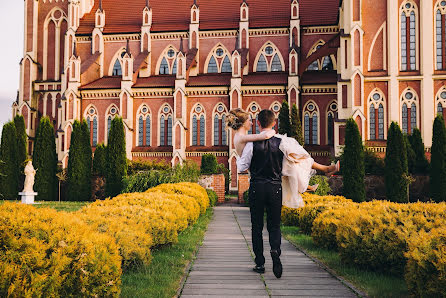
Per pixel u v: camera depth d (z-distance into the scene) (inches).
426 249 231.1
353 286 272.5
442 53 1496.1
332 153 1676.9
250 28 2050.9
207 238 533.3
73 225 220.4
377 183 1193.4
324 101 1820.9
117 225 312.0
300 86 1824.6
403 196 1090.1
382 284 275.9
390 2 1504.7
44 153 1402.6
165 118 1916.8
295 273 313.4
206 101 1894.7
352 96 1498.5
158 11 2229.3
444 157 1106.1
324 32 2000.5
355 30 1515.7
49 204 1137.4
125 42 2148.1
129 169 1552.7
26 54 2162.9
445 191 1100.5
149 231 363.3
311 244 460.1
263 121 284.8
